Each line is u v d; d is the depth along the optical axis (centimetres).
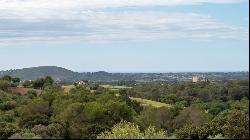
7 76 14250
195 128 4500
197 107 8425
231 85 7850
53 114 7838
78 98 8975
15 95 11256
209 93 9144
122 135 3978
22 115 7719
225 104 7925
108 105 7369
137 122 7512
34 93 11725
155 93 11169
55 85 12875
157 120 7800
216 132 4291
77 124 6462
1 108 9369
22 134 4494
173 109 8431
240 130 4053
